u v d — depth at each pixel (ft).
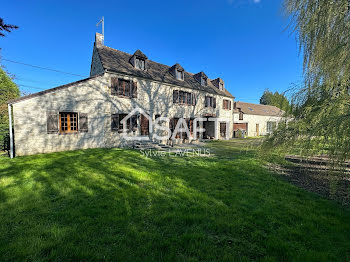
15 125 26.89
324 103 12.28
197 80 62.28
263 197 12.44
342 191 13.76
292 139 13.28
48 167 19.89
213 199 11.99
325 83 12.94
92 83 34.68
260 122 90.33
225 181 15.92
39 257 6.70
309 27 13.08
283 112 15.06
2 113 41.37
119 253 6.81
